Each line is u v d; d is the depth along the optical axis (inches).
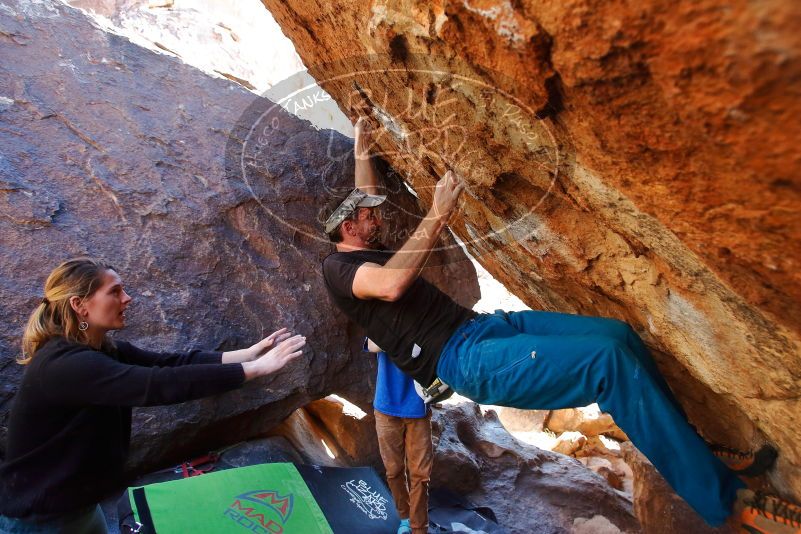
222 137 138.6
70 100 127.3
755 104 32.7
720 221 46.3
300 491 101.5
